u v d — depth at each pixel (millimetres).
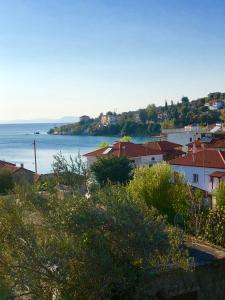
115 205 12141
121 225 11938
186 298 13953
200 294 14180
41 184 13766
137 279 11977
